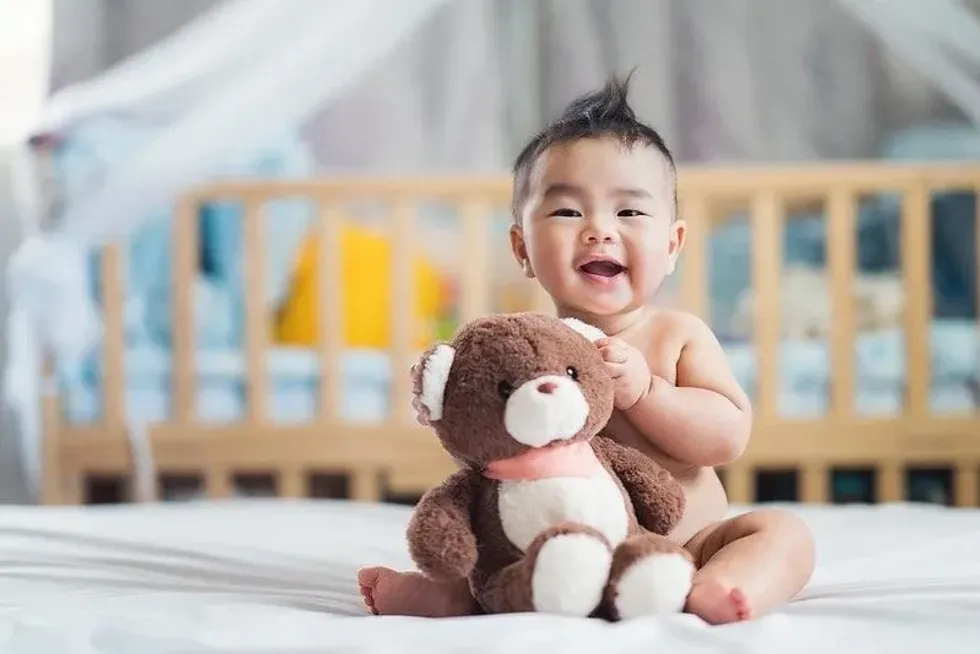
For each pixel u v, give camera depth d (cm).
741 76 319
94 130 247
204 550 129
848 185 238
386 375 246
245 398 245
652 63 317
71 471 245
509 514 87
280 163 272
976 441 239
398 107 315
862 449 239
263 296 243
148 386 248
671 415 100
